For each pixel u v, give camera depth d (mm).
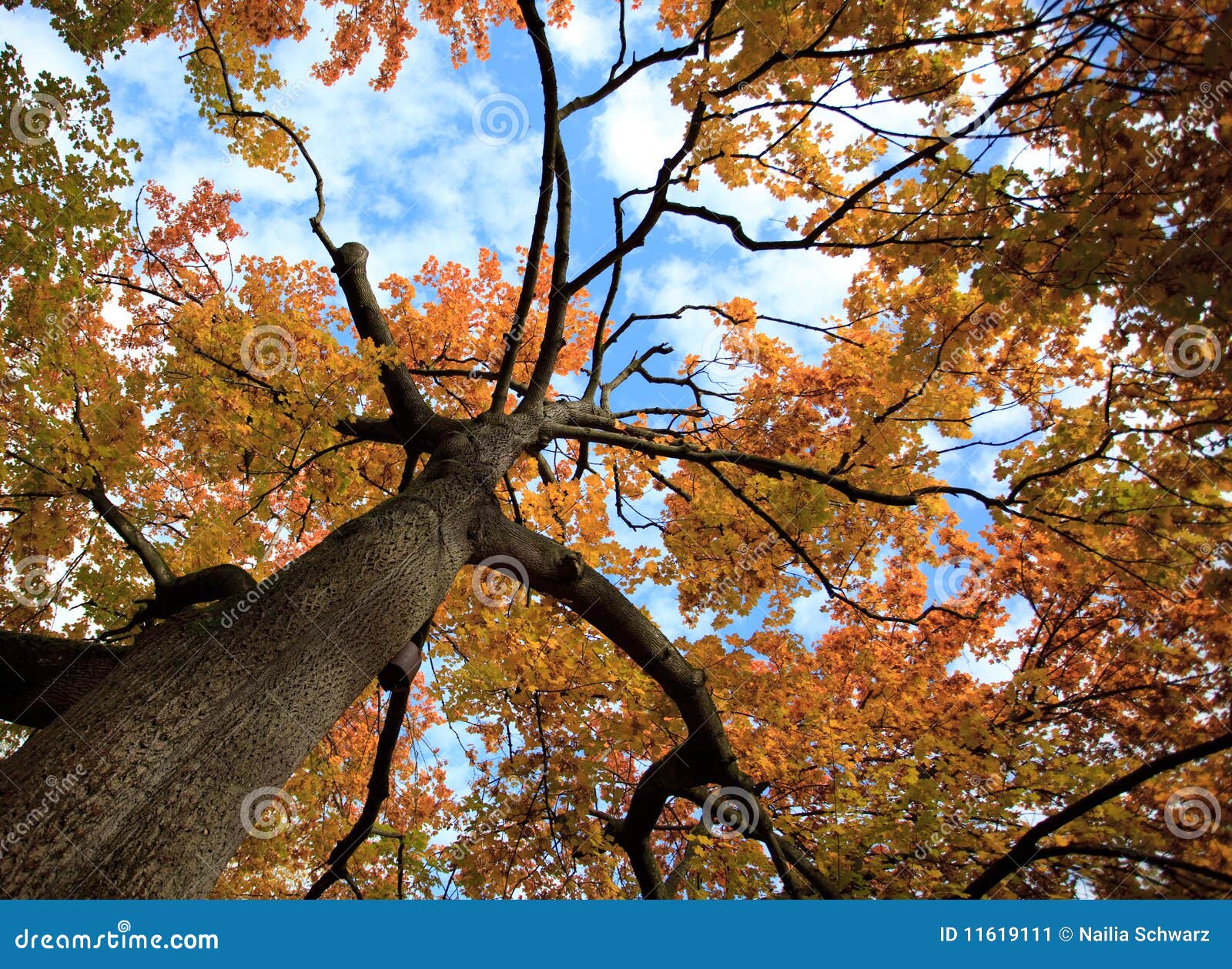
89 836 2188
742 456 4953
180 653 2752
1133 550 4008
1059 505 3990
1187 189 3031
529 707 4816
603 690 4719
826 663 6523
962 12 3582
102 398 4391
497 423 4793
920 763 4332
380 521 3621
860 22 3611
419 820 6383
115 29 4625
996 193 3572
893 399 5172
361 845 4941
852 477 5137
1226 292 3025
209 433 4586
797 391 6324
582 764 4652
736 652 4980
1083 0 3123
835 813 4328
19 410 4145
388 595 3355
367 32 5957
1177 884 3740
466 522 4055
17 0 4520
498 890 4805
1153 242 3162
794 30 3703
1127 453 3727
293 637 2959
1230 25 2787
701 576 5547
